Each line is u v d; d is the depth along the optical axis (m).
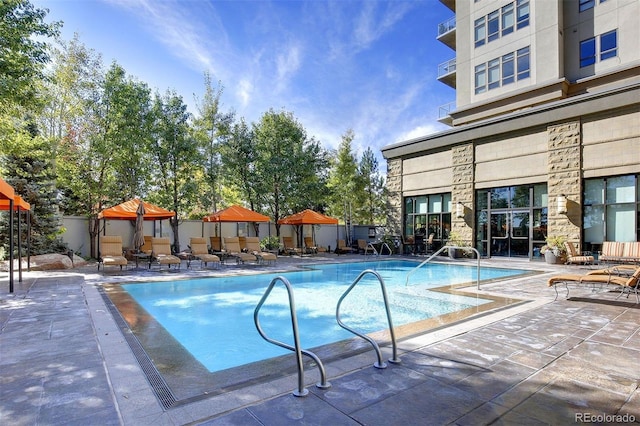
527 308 5.81
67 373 3.24
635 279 6.18
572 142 13.30
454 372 3.22
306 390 2.85
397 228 19.69
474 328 4.65
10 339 4.24
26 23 9.16
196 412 2.52
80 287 8.07
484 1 19.59
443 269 13.20
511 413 2.51
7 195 6.84
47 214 13.50
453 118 21.12
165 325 5.91
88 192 14.97
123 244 16.03
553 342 4.06
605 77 15.72
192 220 18.11
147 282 9.16
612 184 12.59
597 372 3.21
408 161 19.30
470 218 16.33
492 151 15.73
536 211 14.46
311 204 22.47
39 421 2.40
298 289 9.21
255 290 8.98
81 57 15.49
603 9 16.14
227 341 5.08
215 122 19.81
